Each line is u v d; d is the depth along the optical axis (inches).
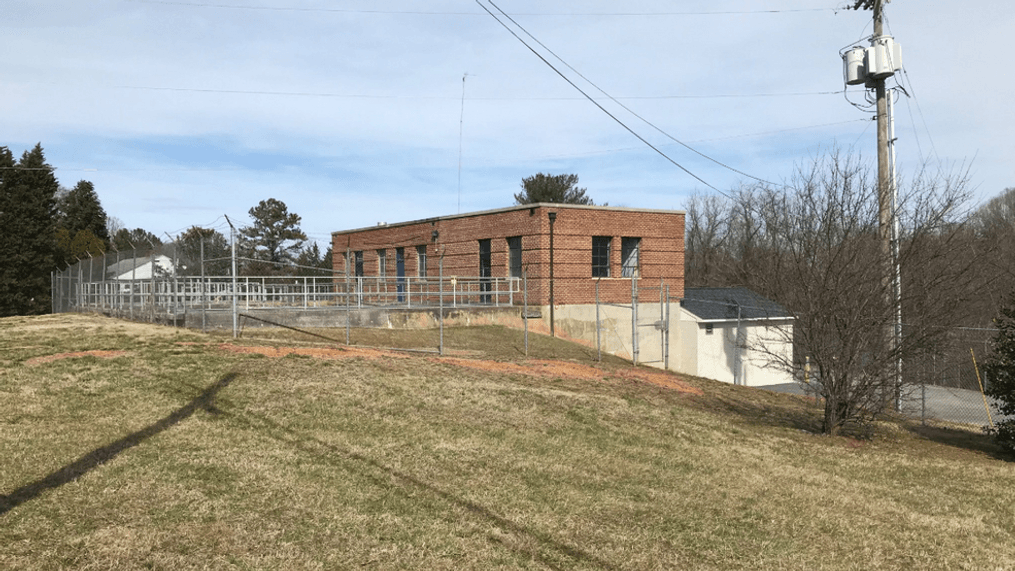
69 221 2775.6
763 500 367.2
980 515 366.6
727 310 1160.2
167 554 246.1
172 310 914.1
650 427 526.3
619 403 601.6
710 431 534.0
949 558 298.8
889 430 583.5
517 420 506.3
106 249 2726.4
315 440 410.6
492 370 699.4
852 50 657.6
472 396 562.3
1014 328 522.9
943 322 507.2
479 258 1200.2
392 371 625.6
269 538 267.3
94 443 370.3
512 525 301.4
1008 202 1690.5
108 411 439.8
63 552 240.4
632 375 791.7
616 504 341.7
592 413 550.0
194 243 1226.0
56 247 2231.8
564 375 725.3
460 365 701.3
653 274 1143.6
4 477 309.6
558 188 2215.8
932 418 657.0
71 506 282.5
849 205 528.1
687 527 317.1
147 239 3110.2
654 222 1146.0
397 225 1391.5
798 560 286.0
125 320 948.6
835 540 313.3
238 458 362.3
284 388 523.5
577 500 343.0
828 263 519.5
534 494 346.6
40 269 2135.8
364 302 1444.4
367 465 370.9
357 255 1545.3
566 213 1073.5
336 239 1598.2
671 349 1138.7
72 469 326.6
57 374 521.3
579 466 407.2
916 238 510.0
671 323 1140.5
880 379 525.0
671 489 375.9
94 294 1217.4
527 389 613.3
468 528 292.8
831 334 528.1
